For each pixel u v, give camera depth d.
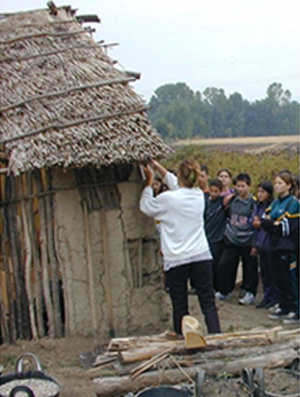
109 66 6.77
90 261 6.19
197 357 4.71
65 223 6.20
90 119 6.00
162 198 5.75
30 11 7.14
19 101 6.17
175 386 4.24
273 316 7.11
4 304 6.44
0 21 6.98
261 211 7.53
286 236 6.75
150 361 4.65
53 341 6.20
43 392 4.04
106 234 6.31
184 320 4.88
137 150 5.89
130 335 6.40
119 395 4.53
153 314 6.52
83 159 5.69
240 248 7.87
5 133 5.95
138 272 6.49
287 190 6.86
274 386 4.35
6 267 6.39
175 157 20.20
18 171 5.57
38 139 5.79
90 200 6.29
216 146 24.73
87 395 4.91
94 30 7.30
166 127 31.84
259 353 4.78
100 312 6.32
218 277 8.07
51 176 6.19
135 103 6.32
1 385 4.18
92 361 5.76
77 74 6.43
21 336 6.39
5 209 6.37
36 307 6.31
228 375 4.57
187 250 5.68
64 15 7.30
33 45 6.70
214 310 5.77
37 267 6.30
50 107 6.10
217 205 8.07
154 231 6.53
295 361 4.64
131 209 6.39
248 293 7.91
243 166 17.72
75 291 6.26
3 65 6.54
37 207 6.31
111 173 6.33
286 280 6.86
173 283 5.76
